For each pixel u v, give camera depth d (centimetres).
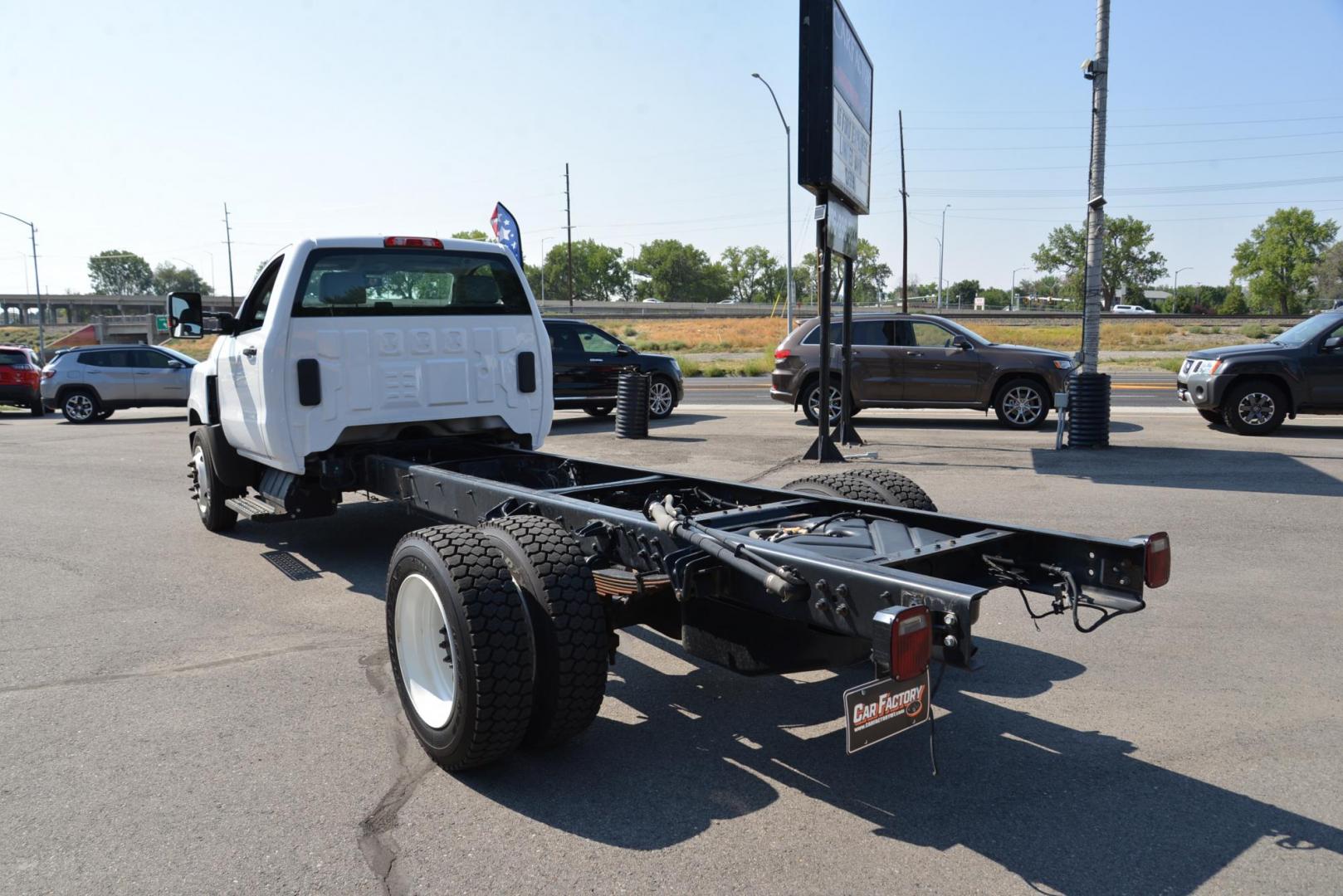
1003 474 991
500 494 448
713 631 364
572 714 342
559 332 1612
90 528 806
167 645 503
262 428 593
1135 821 312
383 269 617
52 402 1945
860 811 321
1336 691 421
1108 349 4462
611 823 315
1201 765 352
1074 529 726
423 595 361
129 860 293
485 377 659
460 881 281
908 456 1128
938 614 266
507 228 1573
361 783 346
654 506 374
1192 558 647
